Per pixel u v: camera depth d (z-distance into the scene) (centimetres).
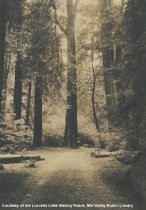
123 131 1745
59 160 2217
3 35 2209
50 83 3300
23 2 2394
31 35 2831
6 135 2889
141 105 1381
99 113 4819
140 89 1391
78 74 4478
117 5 2578
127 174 1352
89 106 5106
